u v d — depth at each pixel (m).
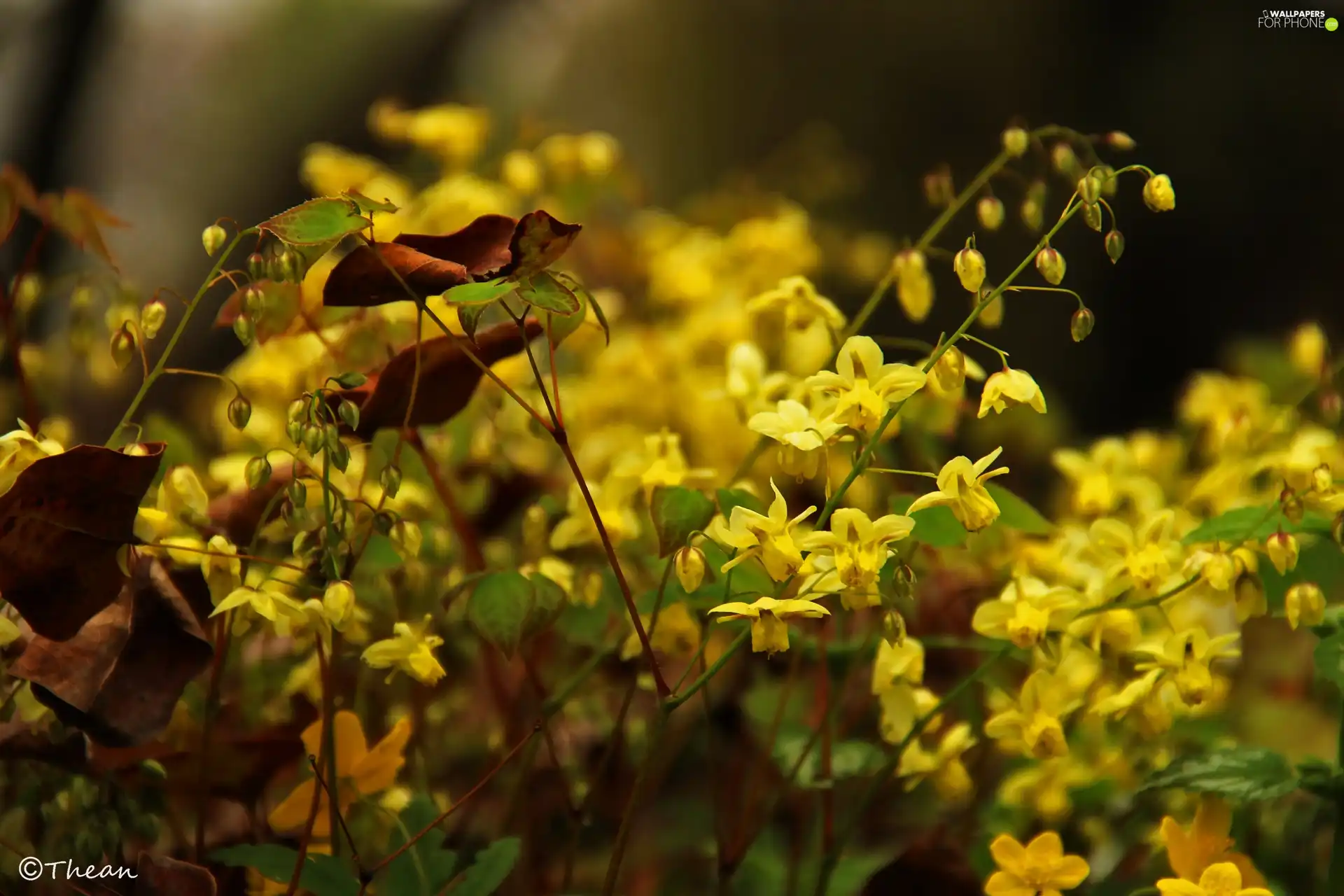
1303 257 2.45
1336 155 2.46
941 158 2.60
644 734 0.85
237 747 0.76
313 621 0.73
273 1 2.79
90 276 0.80
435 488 0.83
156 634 0.73
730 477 0.94
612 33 2.84
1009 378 0.73
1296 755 0.88
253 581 0.74
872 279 1.56
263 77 2.71
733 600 0.77
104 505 0.72
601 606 0.80
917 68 2.65
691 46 2.81
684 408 1.01
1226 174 2.49
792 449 0.74
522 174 1.03
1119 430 2.46
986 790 0.86
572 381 1.04
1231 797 0.76
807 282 0.81
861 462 0.73
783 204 1.49
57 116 1.96
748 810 0.80
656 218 1.37
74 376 0.97
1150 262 2.49
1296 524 0.75
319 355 0.85
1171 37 2.54
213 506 0.77
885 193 2.57
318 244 0.73
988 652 0.84
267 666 0.83
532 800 0.83
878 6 2.69
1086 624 0.76
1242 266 2.47
